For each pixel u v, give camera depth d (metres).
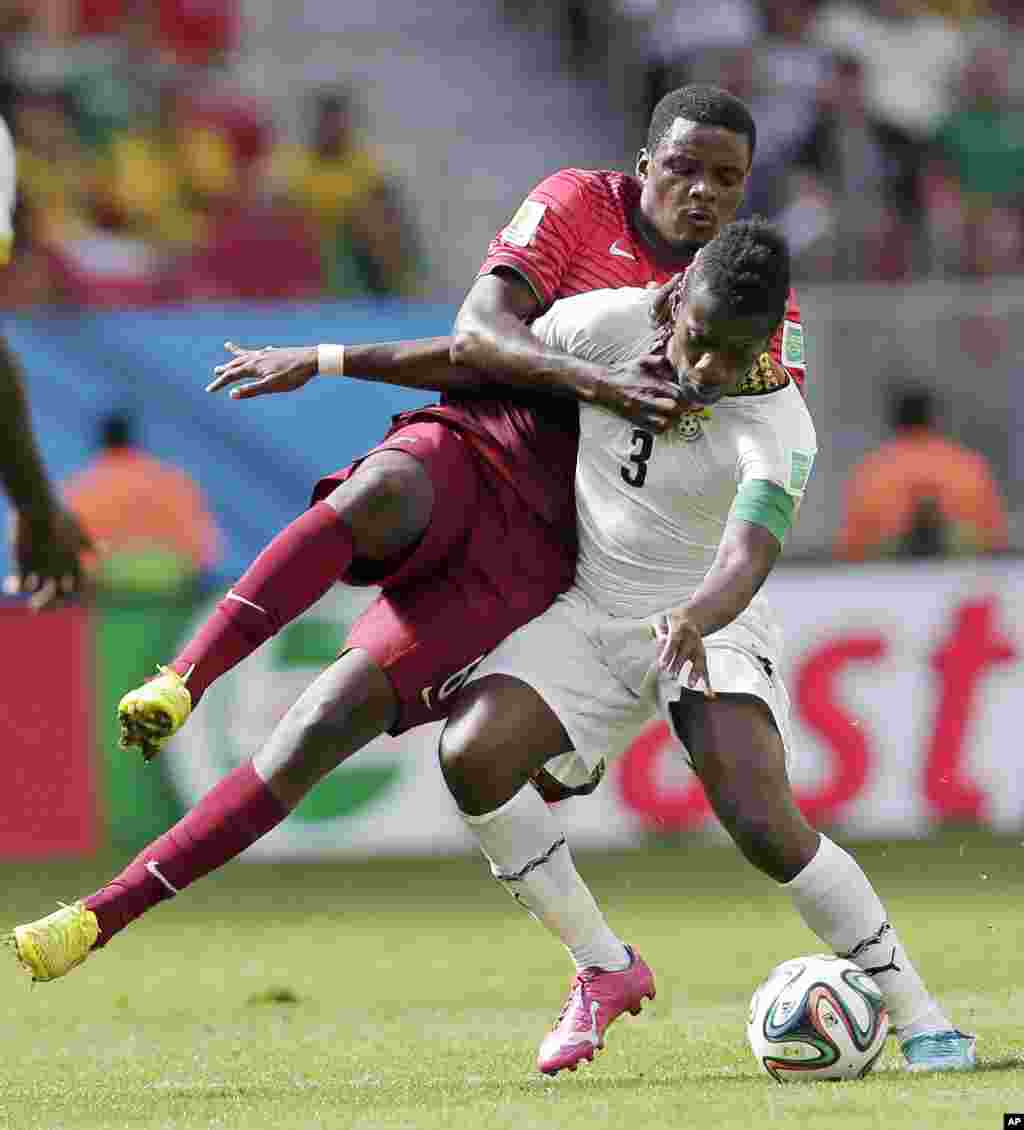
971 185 55.72
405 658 17.11
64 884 35.38
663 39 58.00
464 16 61.84
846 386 44.78
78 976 25.86
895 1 57.62
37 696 37.94
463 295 54.59
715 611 15.03
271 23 59.88
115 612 38.22
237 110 56.88
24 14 56.34
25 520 16.81
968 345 44.75
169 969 26.50
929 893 32.75
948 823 38.06
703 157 17.66
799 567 38.03
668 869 37.41
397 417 18.16
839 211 53.69
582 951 17.00
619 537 16.97
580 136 59.50
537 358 16.77
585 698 16.91
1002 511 44.50
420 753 38.28
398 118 59.16
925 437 44.31
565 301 17.28
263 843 38.28
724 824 16.38
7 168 16.53
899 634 38.00
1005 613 38.03
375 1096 15.45
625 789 38.28
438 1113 14.20
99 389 44.91
